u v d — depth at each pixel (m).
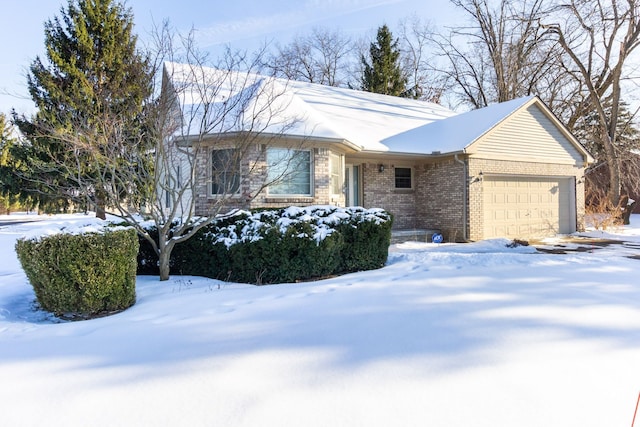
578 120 23.23
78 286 5.16
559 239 13.38
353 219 7.90
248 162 9.48
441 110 19.52
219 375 3.04
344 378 2.95
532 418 2.40
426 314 4.50
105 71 13.90
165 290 6.28
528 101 13.59
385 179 13.63
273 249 6.97
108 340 3.93
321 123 10.59
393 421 2.39
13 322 4.94
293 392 2.76
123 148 6.46
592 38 19.41
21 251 5.22
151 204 6.75
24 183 15.50
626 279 6.31
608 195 18.69
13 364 3.37
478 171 12.55
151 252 7.90
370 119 15.10
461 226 12.65
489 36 24.72
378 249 8.08
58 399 2.74
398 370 3.07
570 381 2.86
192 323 4.42
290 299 5.40
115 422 2.45
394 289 5.80
